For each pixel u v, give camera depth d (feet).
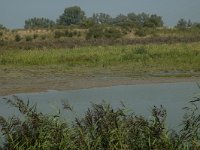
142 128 25.70
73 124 27.71
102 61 93.15
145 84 67.10
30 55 101.96
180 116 39.68
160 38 161.48
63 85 67.97
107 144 25.34
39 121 26.35
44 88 65.72
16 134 26.25
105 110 27.17
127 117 27.25
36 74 81.00
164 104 48.67
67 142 25.34
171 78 72.38
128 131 25.52
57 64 93.91
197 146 25.16
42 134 25.85
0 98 58.29
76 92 61.46
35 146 25.30
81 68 86.99
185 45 122.31
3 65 95.25
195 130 26.37
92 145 25.35
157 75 76.13
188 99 51.85
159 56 98.27
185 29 195.62
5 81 73.97
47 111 46.73
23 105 27.37
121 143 24.90
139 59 94.48
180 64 86.99
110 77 75.15
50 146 25.29
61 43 151.94
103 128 25.64
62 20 356.59
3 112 45.88
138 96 55.98
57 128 25.90
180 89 61.26
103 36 179.22
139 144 25.27
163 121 26.37
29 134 26.16
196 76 73.56
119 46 130.00
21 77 77.87
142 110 45.55
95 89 63.67
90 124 26.18
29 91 63.52
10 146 25.72
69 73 81.25
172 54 99.86
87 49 118.11
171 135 26.35
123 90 61.82
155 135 25.29
